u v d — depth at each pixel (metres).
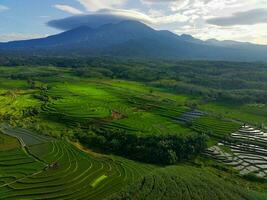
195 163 171.50
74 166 148.38
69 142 183.75
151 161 171.88
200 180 124.81
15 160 149.62
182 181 121.38
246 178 155.38
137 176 142.75
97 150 182.75
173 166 148.38
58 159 155.00
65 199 120.00
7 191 121.81
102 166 151.25
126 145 184.62
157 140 184.62
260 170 166.12
